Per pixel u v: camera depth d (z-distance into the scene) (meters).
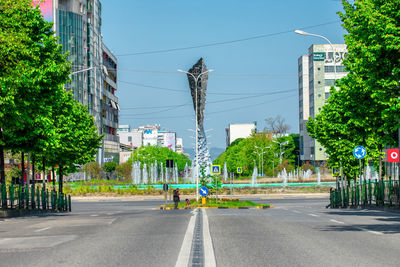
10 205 31.08
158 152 169.88
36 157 43.72
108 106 149.38
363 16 23.48
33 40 30.30
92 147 54.00
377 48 22.47
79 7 118.50
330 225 16.58
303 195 74.31
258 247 10.79
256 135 142.50
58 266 8.44
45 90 29.12
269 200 61.53
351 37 29.52
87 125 52.47
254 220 19.44
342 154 42.94
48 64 29.09
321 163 139.00
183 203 50.38
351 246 10.94
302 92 150.12
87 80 121.12
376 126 30.77
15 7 28.09
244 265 8.41
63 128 42.06
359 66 24.09
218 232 14.20
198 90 77.69
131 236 13.32
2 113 26.19
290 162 149.75
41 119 29.91
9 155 65.19
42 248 10.93
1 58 25.73
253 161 135.62
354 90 28.50
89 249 10.63
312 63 139.62
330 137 42.84
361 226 16.06
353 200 37.25
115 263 8.71
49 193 44.41
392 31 22.27
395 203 28.17
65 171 53.00
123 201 66.69
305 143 147.75
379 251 10.15
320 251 10.16
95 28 130.12
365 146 38.22
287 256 9.45
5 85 25.72
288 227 15.87
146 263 8.70
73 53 113.38
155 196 74.38
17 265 8.61
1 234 15.12
